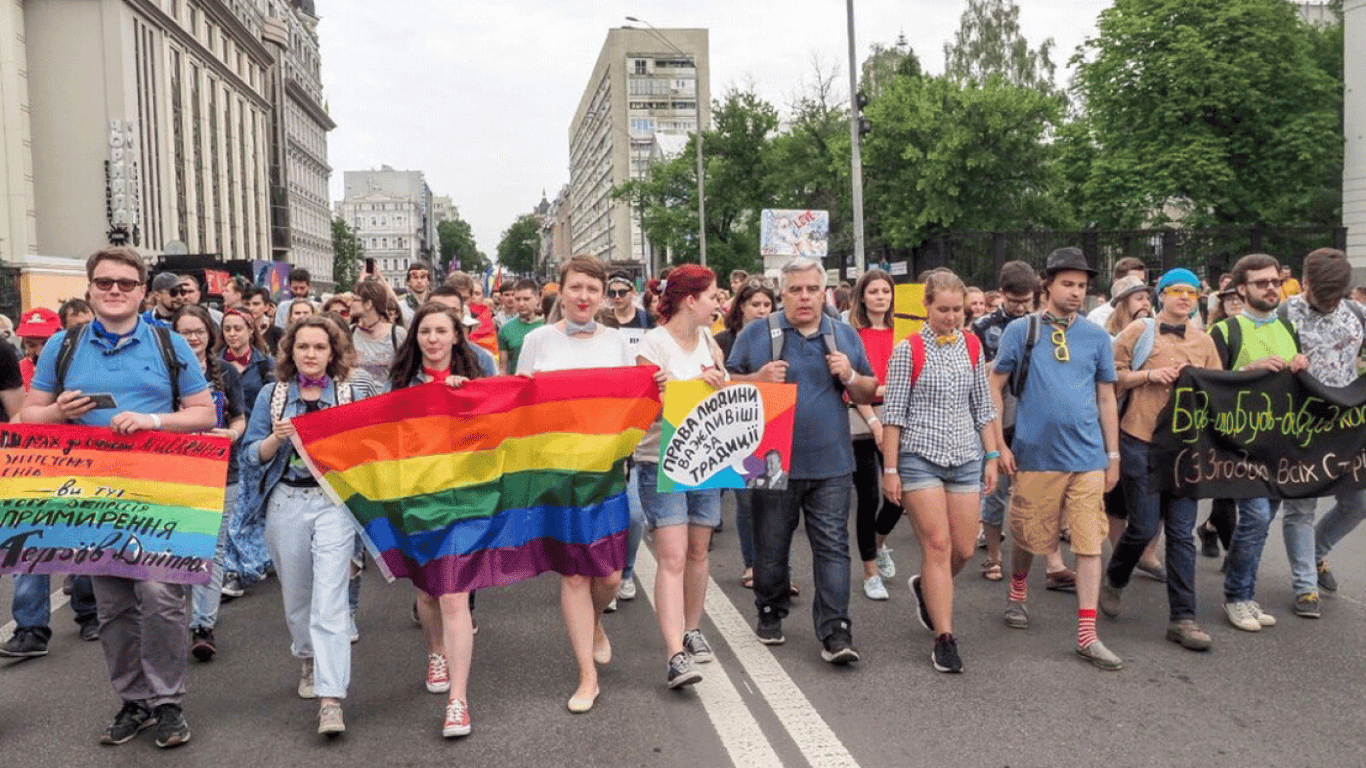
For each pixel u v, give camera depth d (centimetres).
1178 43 3769
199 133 5719
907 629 613
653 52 12125
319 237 9775
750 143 6606
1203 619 626
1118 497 677
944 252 2767
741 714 483
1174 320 623
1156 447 589
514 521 498
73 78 4541
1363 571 734
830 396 552
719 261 6662
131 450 475
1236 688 511
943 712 482
